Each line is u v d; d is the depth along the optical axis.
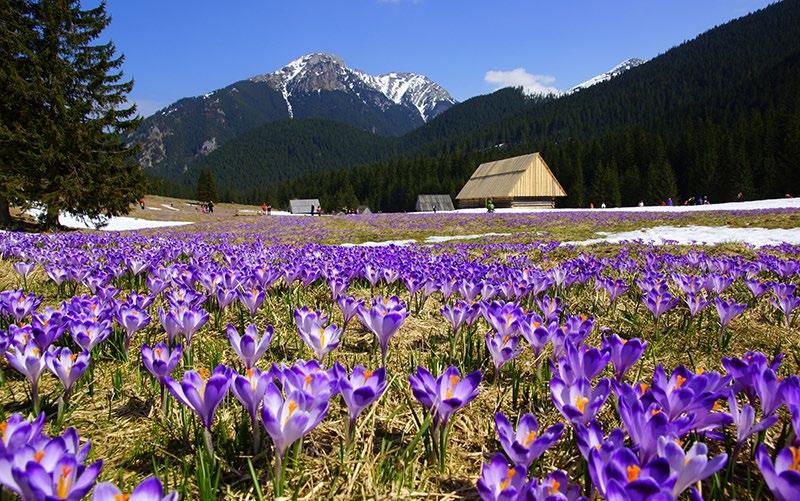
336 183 155.25
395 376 3.25
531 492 1.43
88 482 1.38
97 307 3.62
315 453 2.30
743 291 6.32
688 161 94.19
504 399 2.97
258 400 2.08
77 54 27.92
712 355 3.98
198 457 1.96
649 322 4.89
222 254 9.27
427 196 102.69
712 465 1.46
